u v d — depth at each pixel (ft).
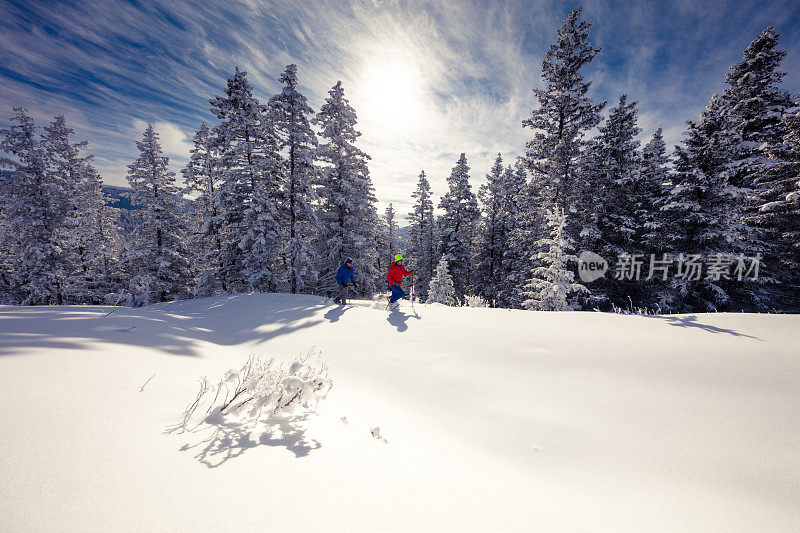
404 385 15.01
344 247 73.87
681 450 10.27
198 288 66.23
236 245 67.46
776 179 65.46
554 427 11.62
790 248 63.46
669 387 14.44
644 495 8.23
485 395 14.05
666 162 82.84
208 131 82.89
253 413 8.30
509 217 105.70
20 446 5.26
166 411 7.78
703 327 22.07
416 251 142.10
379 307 32.14
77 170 83.51
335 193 73.31
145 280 70.74
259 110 68.28
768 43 75.41
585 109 69.56
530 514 6.14
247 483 5.49
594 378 15.51
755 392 13.69
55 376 8.29
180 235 81.25
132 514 4.27
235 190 65.98
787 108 74.02
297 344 21.01
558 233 49.49
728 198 55.47
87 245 81.05
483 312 29.40
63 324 15.07
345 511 5.18
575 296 61.93
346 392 13.66
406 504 5.73
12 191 71.36
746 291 59.36
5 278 80.38
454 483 7.06
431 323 25.31
